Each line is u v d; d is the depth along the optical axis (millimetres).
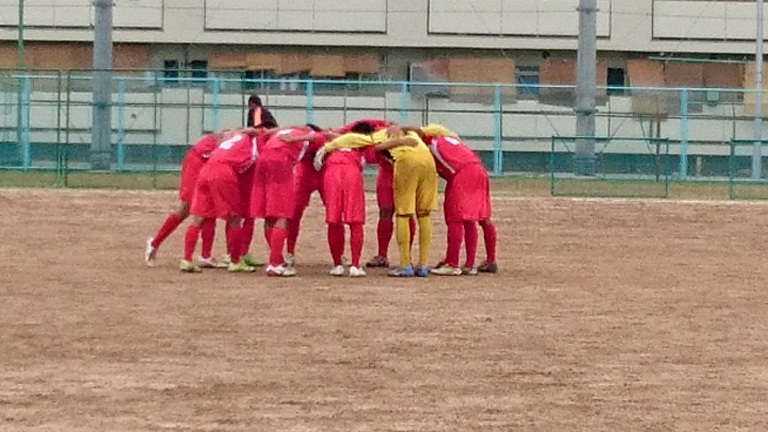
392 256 21766
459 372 12094
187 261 18859
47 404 10633
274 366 12227
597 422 10305
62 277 18172
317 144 18672
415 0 57656
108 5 38438
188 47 57375
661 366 12562
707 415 10594
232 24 57250
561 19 57625
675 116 41062
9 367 12031
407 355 12852
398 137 18469
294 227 19297
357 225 18547
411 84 42562
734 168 38562
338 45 57688
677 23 57938
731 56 58062
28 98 39344
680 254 23594
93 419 10156
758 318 15586
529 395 11203
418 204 18734
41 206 29312
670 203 32656
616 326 14789
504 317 15242
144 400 10805
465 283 18250
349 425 10070
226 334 13812
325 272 19156
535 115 44906
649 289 18156
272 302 15992
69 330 13922
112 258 20734
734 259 22828
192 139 41281
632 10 57812
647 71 57875
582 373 12164
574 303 16531
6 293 16531
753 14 57938
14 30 56500
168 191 33219
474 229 19297
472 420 10289
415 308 15750
